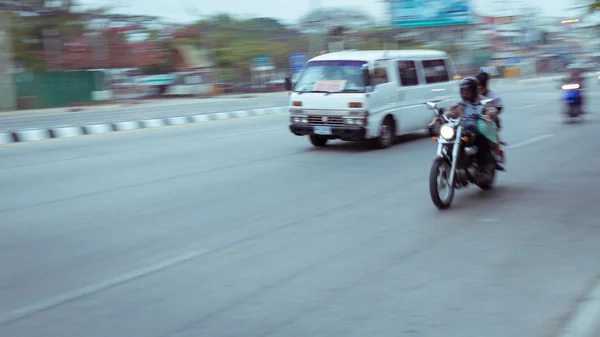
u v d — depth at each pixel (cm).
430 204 864
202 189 1000
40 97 3872
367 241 687
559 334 435
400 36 6081
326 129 1423
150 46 5334
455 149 835
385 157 1323
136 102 4316
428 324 460
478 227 736
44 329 471
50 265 626
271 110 2736
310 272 586
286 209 852
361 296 520
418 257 624
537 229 720
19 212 863
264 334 450
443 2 5769
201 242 697
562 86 2006
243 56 6088
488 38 8194
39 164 1309
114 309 506
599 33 1406
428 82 1627
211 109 3161
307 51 6538
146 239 714
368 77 1412
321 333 449
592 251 628
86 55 4853
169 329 464
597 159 1212
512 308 486
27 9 4753
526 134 1650
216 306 507
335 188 991
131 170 1205
